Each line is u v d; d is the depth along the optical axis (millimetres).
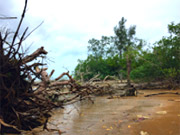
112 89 9453
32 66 3055
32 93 2988
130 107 6043
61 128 3775
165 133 3043
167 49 13227
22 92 2955
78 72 9258
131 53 14867
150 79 13578
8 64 2719
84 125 3982
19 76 2791
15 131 2730
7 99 2732
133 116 4566
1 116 2564
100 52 31516
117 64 23297
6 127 2680
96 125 3936
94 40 31562
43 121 3154
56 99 5047
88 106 6934
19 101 2816
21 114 2799
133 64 16797
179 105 5602
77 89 5215
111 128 3625
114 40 36969
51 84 4746
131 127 3584
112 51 34688
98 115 5043
